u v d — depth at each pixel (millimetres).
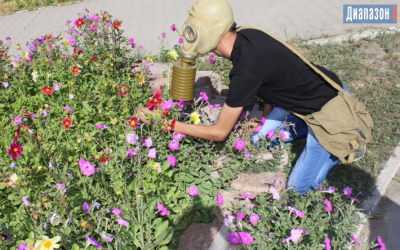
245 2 8328
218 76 4156
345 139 2250
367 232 2465
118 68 3975
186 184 2422
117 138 2604
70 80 3520
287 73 2109
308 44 5434
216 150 2746
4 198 2227
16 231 1898
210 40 1980
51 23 8273
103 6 9289
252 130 2838
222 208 2297
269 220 2168
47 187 2176
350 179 2824
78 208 1855
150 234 1915
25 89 3605
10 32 7891
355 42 5328
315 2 7793
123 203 2107
